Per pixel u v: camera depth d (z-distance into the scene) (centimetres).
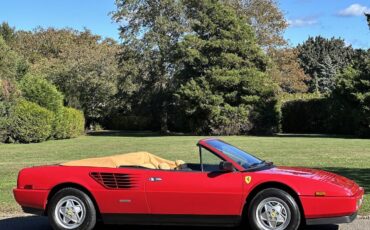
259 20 5203
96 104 4903
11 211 937
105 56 4816
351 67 3703
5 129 3134
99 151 2322
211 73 3872
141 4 4388
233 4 5056
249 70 3912
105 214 729
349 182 723
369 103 3453
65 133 3650
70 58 4894
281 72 5547
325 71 7725
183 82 4091
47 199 743
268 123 3909
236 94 3916
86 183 730
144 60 4372
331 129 4028
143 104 4503
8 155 2172
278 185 684
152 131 5028
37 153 2272
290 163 1592
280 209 676
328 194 664
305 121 4259
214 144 749
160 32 4328
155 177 713
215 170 721
